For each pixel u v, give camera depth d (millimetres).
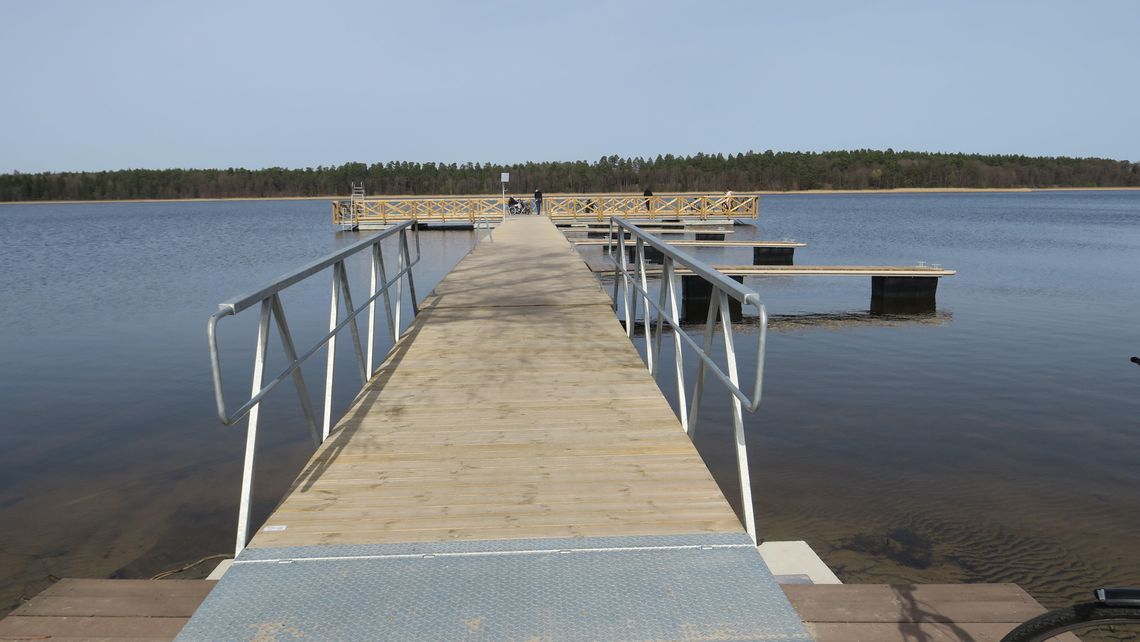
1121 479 5613
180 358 10281
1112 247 28250
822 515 4977
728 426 7039
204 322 13250
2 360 10250
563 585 2205
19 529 4922
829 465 5949
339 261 4207
